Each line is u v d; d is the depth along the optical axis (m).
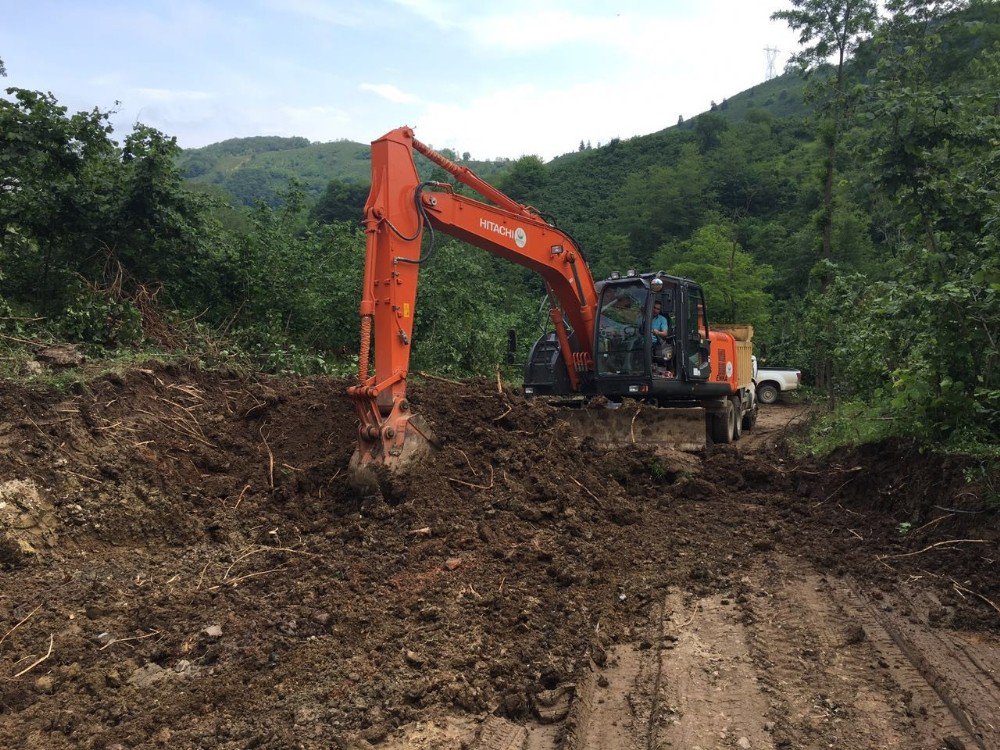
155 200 11.80
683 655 4.65
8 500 5.44
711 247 33.47
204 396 8.07
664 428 10.05
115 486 6.13
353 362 13.76
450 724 3.82
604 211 61.94
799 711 3.96
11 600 4.75
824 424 12.52
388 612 4.95
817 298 16.28
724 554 6.57
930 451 7.48
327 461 7.37
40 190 11.15
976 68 17.88
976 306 7.43
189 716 3.79
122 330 9.78
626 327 11.26
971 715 3.87
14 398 6.38
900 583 5.82
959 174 9.79
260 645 4.46
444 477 7.10
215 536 6.18
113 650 4.36
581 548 6.34
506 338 18.70
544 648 4.64
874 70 15.41
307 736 3.60
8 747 3.46
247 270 13.58
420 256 7.64
